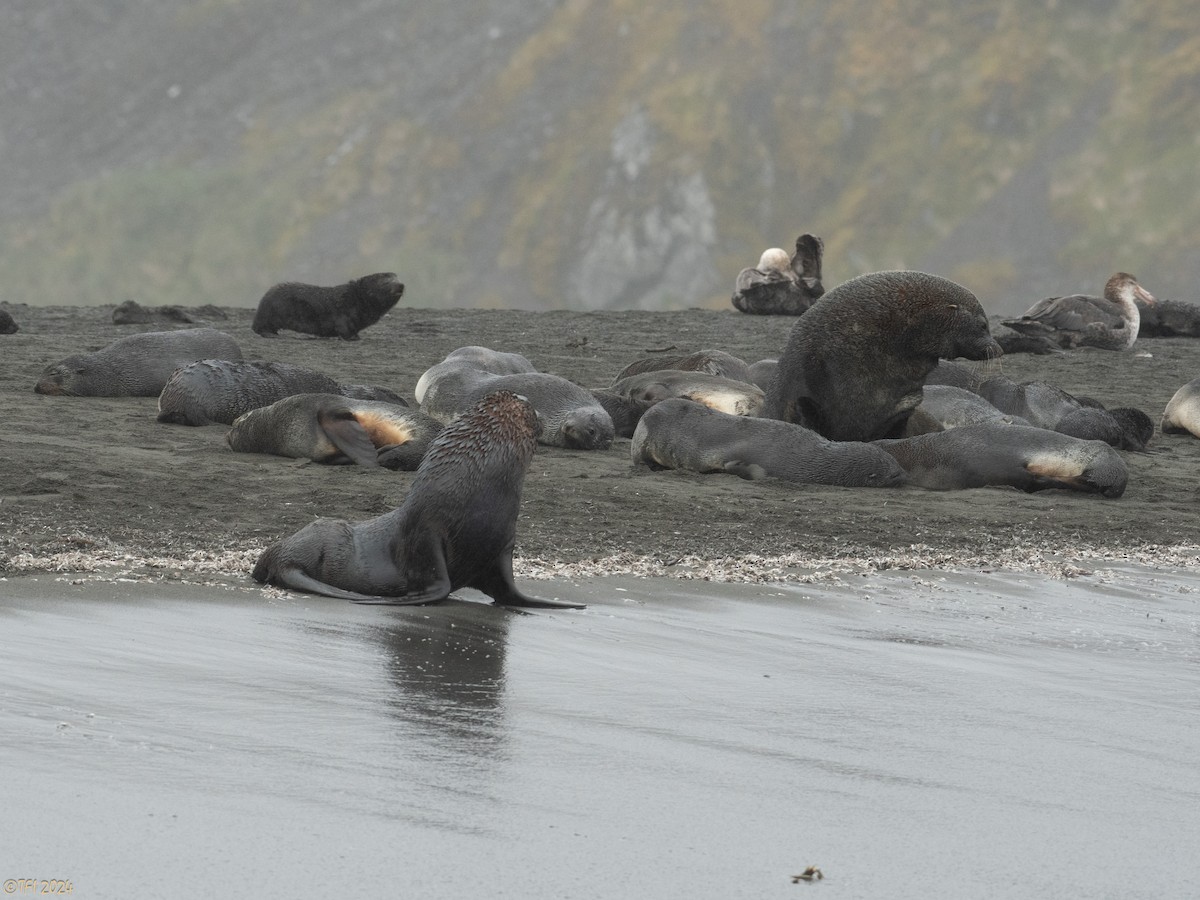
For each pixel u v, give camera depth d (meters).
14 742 18.28
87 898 14.19
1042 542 42.44
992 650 28.56
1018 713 23.66
